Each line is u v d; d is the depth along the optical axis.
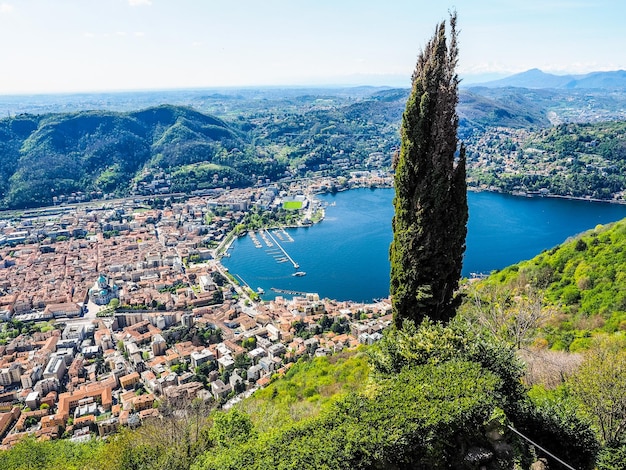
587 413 19.06
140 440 27.66
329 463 14.12
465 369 16.92
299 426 16.66
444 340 18.77
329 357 56.22
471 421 14.91
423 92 19.95
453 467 14.70
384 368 19.08
